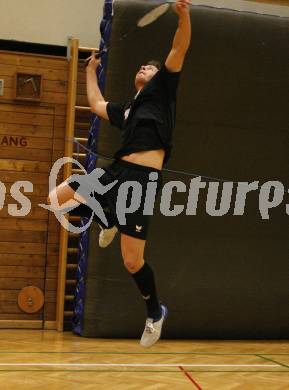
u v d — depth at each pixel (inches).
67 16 441.1
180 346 354.6
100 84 371.9
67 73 417.4
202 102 376.2
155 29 368.2
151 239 375.2
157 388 241.6
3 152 409.7
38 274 411.2
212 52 373.7
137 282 213.8
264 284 388.8
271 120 384.8
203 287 381.1
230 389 243.8
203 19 372.8
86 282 374.3
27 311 407.5
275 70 382.0
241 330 387.5
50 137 414.9
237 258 386.0
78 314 379.6
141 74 225.1
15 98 407.5
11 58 410.6
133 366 286.0
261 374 275.6
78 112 427.5
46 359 294.5
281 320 391.2
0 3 433.7
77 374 262.5
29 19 436.8
